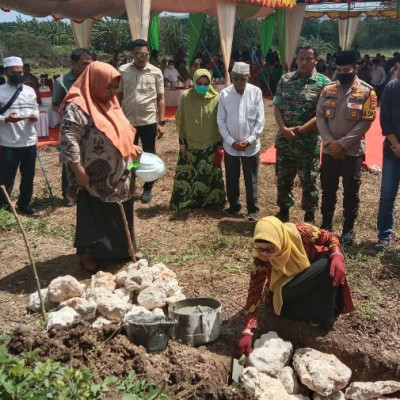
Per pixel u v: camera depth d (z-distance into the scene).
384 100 5.36
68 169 4.81
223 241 5.83
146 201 7.34
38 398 2.92
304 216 6.35
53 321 3.87
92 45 32.97
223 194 7.00
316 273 4.01
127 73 6.92
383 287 4.89
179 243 5.88
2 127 6.50
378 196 7.59
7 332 3.98
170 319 3.91
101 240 4.88
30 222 6.38
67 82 6.64
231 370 3.93
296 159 6.07
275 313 4.27
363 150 5.50
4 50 29.34
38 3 14.73
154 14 20.53
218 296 4.70
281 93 6.04
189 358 3.83
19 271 5.12
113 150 4.70
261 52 24.80
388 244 5.69
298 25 21.12
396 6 25.97
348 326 4.25
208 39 29.56
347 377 3.79
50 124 12.39
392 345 4.12
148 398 3.25
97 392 3.23
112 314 4.02
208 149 6.80
